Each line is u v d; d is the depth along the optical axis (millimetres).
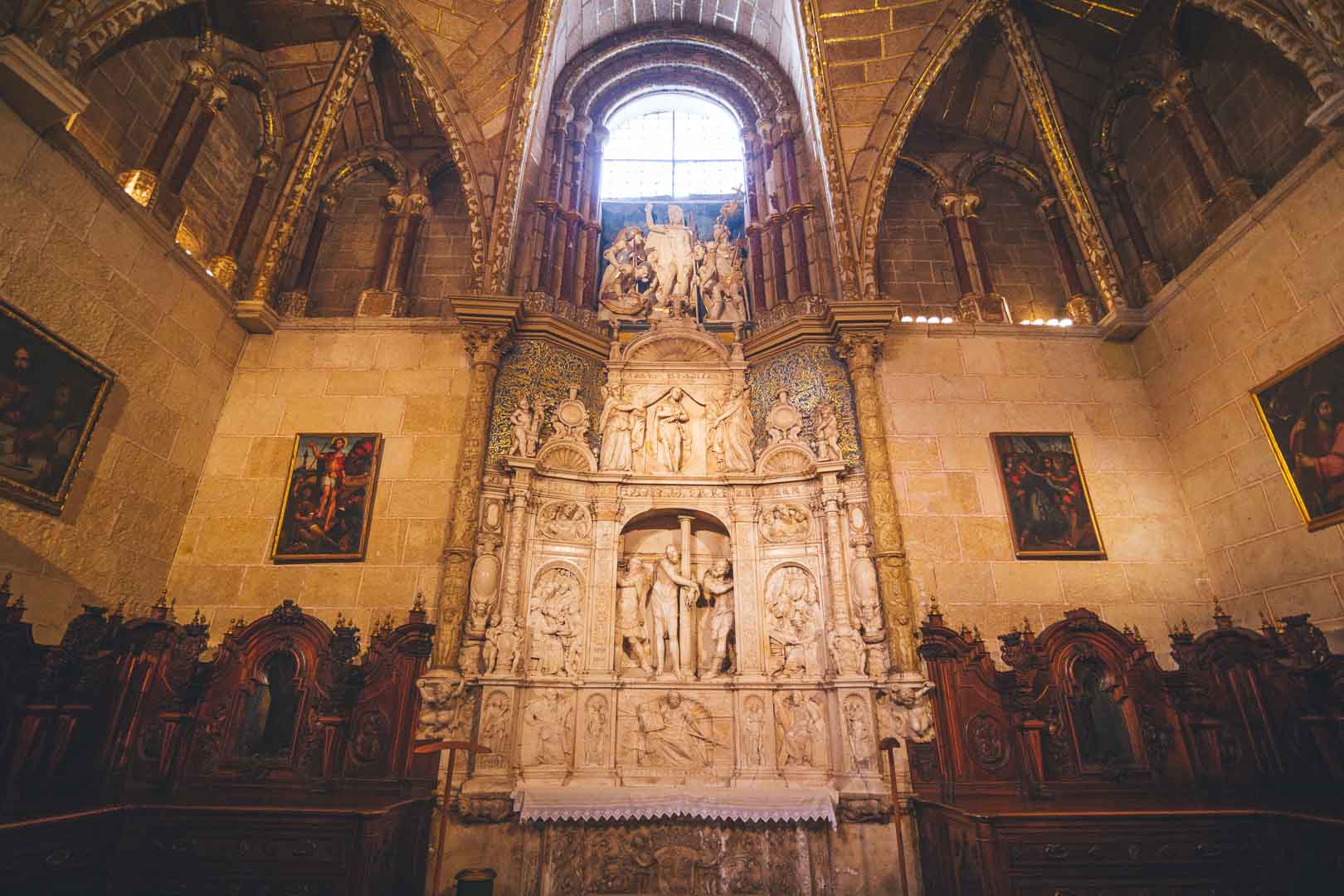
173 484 9906
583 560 10547
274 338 11516
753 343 12117
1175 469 10836
